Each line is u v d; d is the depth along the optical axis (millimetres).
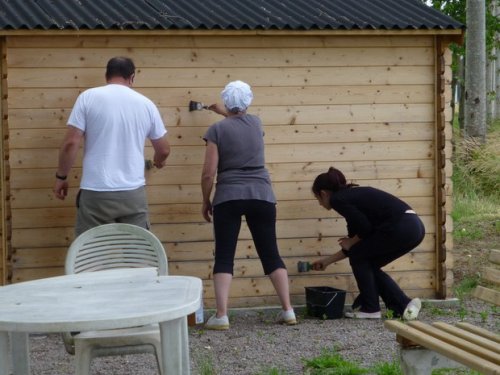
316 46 8172
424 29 8125
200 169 8039
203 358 6535
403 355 4941
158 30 7711
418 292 8438
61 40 7762
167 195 7980
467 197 14484
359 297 7926
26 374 4832
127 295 4336
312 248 8242
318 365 6172
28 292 4492
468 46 16281
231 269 7508
